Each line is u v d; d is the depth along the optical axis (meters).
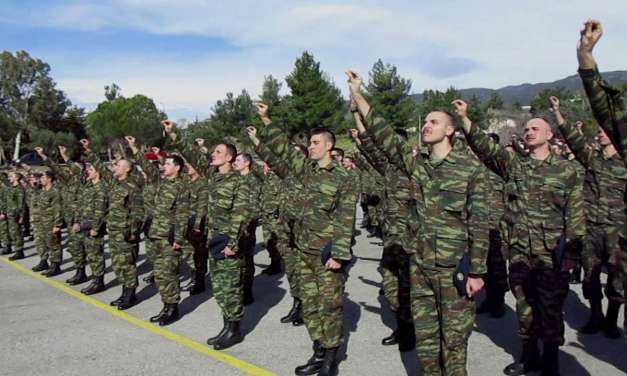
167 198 5.80
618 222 4.94
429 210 3.47
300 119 36.53
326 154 4.36
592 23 2.66
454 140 3.97
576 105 20.72
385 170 5.00
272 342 5.12
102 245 7.40
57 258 8.72
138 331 5.57
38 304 6.81
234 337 5.04
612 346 4.80
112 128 47.62
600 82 2.71
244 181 5.10
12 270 9.16
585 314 5.73
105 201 7.19
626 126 2.77
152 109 54.41
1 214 10.59
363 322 5.63
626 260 3.06
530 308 4.16
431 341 3.48
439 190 3.44
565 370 4.27
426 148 3.65
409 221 3.63
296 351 4.86
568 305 6.07
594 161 5.21
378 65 36.34
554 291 4.00
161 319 5.77
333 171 4.32
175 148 6.54
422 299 3.51
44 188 8.73
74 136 53.50
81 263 8.04
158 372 4.42
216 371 4.40
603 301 6.14
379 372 4.27
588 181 5.25
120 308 6.46
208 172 6.71
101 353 4.93
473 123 4.21
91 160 7.33
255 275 8.23
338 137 37.38
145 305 6.66
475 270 3.27
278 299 6.77
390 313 5.95
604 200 5.08
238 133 42.22
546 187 4.13
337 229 4.11
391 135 3.63
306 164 4.70
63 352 4.99
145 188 8.02
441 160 3.49
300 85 37.22
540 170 4.22
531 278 4.16
